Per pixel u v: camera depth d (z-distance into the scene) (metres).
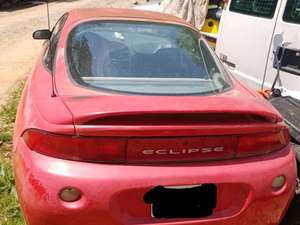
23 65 8.36
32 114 2.46
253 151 2.43
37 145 2.27
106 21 3.26
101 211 2.18
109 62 2.84
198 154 2.31
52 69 2.89
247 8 4.65
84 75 2.72
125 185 2.18
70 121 2.18
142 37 3.15
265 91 3.88
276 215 2.55
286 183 2.51
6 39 11.31
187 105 2.29
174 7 7.21
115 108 2.19
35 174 2.20
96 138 2.17
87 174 2.17
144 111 2.15
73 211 2.17
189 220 2.34
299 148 2.97
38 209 2.20
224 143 2.34
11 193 3.42
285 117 3.18
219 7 6.98
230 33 4.92
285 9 4.05
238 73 4.80
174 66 2.91
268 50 4.27
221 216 2.38
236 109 2.29
